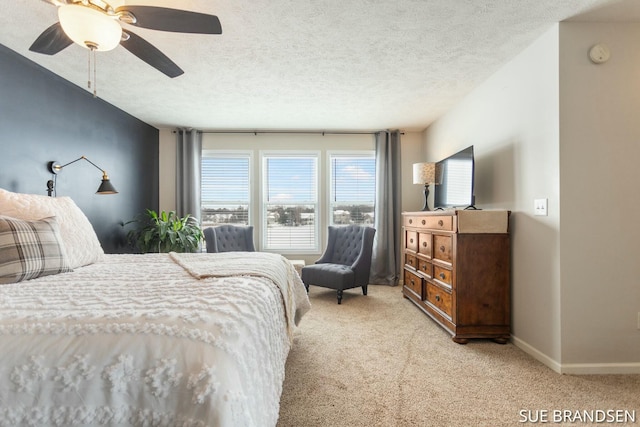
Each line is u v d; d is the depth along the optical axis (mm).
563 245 2074
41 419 687
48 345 737
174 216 4176
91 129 3281
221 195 4816
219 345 768
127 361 720
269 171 4859
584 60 2086
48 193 2729
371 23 2078
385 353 2318
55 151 2820
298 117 4117
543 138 2229
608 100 2084
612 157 2080
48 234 1582
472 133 3244
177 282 1274
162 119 4191
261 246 4809
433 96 3395
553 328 2121
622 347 2062
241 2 1849
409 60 2598
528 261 2371
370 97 3418
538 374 2029
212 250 4047
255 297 1116
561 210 2076
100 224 3430
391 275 4629
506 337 2537
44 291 1112
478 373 2029
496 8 1927
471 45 2363
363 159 4875
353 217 4902
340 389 1827
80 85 3051
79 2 1371
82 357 720
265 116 4074
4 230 1405
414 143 4816
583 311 2062
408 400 1722
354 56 2525
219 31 1556
